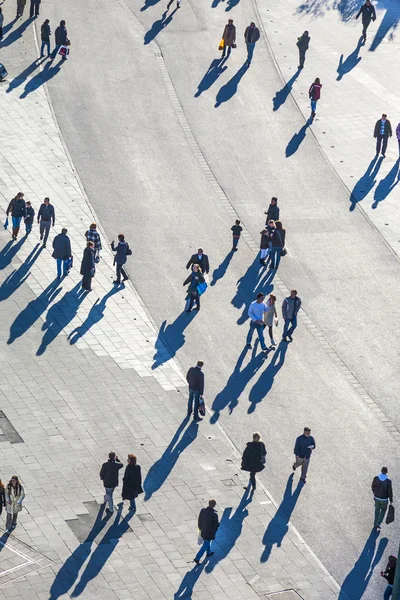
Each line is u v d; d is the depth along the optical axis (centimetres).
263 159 8469
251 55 9488
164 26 9950
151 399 6138
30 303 6794
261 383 6353
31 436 5759
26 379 6175
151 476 5597
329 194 8169
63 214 7638
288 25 10256
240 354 6575
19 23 9781
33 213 7319
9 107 8700
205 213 7825
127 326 6700
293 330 6731
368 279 7325
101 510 5331
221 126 8775
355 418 6162
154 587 4909
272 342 6619
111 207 7775
